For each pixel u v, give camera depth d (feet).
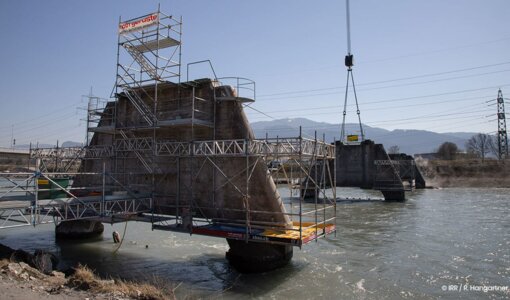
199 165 74.79
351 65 214.48
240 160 69.56
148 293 44.29
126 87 82.58
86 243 87.66
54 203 61.62
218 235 63.31
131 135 86.63
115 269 66.28
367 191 245.04
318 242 87.30
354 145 221.87
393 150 625.82
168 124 74.33
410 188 243.81
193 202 74.54
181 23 81.20
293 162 72.59
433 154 448.24
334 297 52.26
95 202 67.56
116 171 85.05
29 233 100.17
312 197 188.96
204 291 54.60
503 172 284.82
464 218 122.83
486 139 459.73
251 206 68.03
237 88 74.13
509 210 141.49
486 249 79.41
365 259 72.08
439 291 54.80
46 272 54.80
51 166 102.17
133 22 82.43
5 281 42.98
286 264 67.31
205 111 77.05
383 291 54.65
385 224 112.88
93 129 89.04
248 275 62.44
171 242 88.02
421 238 91.25
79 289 43.29
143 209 80.38
